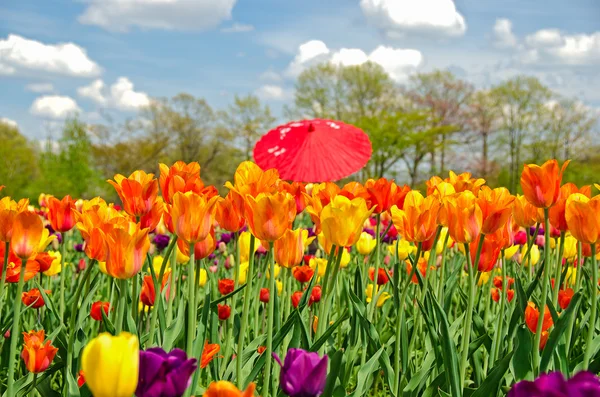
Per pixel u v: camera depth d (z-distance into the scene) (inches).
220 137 1867.6
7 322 93.0
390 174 1651.1
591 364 76.0
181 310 76.5
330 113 1716.3
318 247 183.8
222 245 194.2
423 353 101.9
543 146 1658.5
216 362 85.7
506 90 1669.5
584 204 69.5
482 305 144.5
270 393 86.0
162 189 80.1
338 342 99.4
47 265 103.5
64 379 76.1
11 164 1754.4
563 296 95.3
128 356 35.9
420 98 1780.3
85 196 1582.2
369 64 1694.1
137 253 61.0
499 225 74.7
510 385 83.8
